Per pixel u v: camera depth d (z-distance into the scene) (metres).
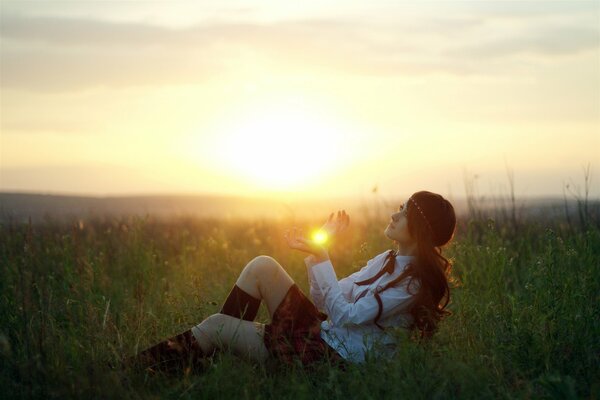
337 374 4.29
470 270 6.46
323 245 4.97
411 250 4.73
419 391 4.08
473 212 9.89
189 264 8.08
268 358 4.58
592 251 6.39
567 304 5.24
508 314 5.44
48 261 7.44
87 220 11.84
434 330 4.75
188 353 4.57
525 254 7.70
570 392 4.00
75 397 4.06
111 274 7.69
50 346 4.64
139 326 5.27
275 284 4.70
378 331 4.64
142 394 4.23
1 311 5.70
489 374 4.38
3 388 4.14
